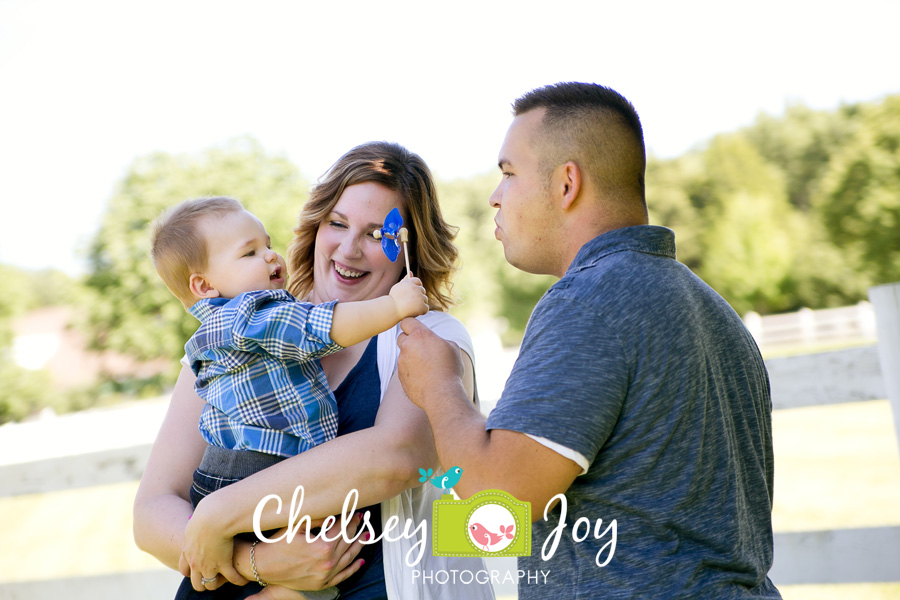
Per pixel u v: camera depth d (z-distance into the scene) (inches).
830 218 866.1
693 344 58.9
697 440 57.7
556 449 54.3
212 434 76.5
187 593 74.1
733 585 57.2
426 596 73.2
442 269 89.4
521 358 58.9
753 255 866.8
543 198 66.9
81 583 121.3
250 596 71.4
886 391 109.7
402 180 85.9
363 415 77.4
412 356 66.4
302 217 88.5
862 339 660.1
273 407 74.0
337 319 71.7
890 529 106.3
